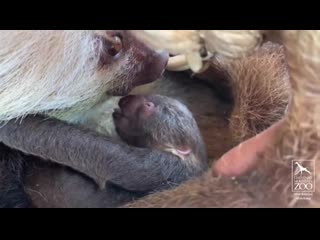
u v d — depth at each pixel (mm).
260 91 404
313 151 238
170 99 417
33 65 319
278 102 395
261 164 257
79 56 326
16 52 315
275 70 401
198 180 302
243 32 199
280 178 248
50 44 316
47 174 375
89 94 346
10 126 348
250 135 406
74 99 340
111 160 362
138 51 344
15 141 351
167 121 402
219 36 199
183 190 297
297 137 240
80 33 322
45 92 328
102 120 397
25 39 313
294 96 234
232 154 274
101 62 338
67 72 327
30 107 330
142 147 402
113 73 346
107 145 360
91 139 358
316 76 220
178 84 456
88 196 374
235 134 417
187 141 401
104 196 374
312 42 211
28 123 349
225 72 432
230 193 267
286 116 257
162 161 378
